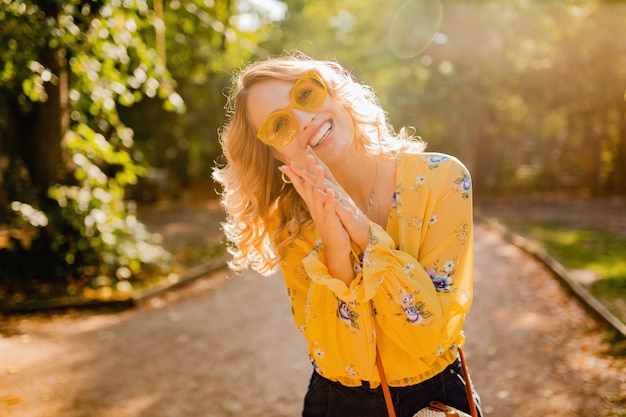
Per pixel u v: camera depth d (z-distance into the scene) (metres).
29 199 7.61
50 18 6.19
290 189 1.71
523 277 7.84
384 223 1.64
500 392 4.24
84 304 6.80
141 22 7.41
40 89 6.73
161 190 19.66
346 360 1.57
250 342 5.57
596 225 12.98
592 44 17.75
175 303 7.11
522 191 22.67
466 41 19.25
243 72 1.70
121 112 18.20
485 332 5.60
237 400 4.30
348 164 1.64
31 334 5.94
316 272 1.47
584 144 21.84
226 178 1.80
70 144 7.98
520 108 22.27
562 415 3.79
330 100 1.60
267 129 1.58
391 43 20.30
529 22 18.53
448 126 20.64
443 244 1.57
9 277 7.64
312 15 23.75
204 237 12.27
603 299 6.15
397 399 1.62
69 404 4.27
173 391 4.48
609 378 4.23
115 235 7.89
